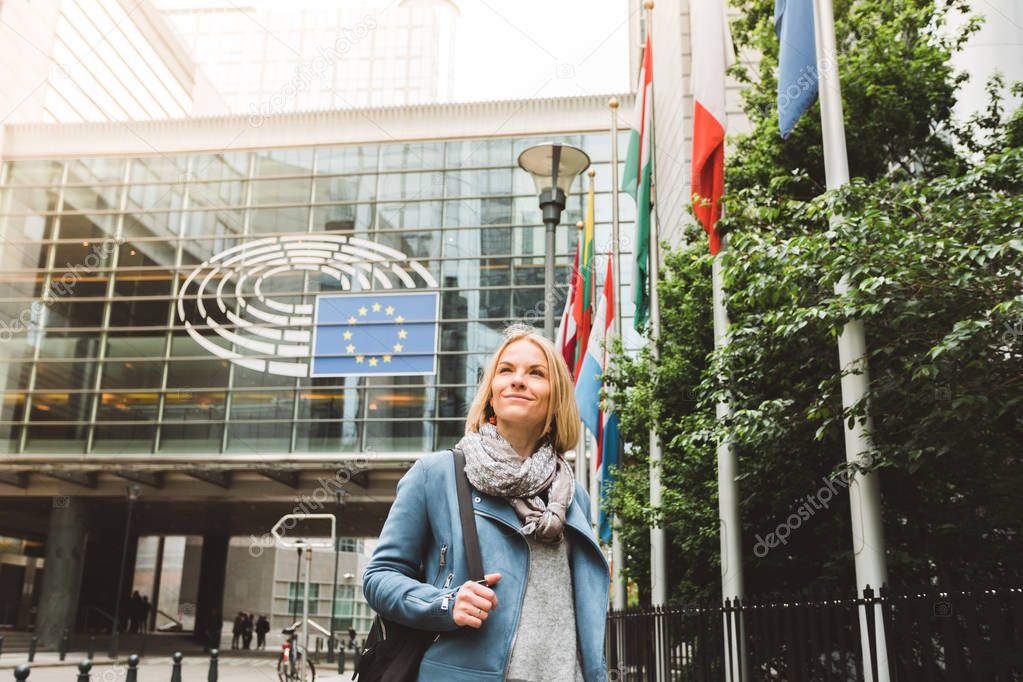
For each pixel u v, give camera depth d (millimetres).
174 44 55719
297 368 36594
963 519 8555
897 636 5578
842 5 12031
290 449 35719
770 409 7352
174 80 55844
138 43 51531
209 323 37562
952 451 6609
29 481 37281
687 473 11672
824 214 6785
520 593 1866
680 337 12891
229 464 34469
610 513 14766
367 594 1898
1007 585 4160
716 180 9641
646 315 13820
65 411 36875
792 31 8539
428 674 1784
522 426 2107
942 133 11883
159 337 37562
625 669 12391
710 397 8055
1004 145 10258
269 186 39531
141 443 36375
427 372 36156
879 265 5734
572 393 2209
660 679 9922
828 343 7195
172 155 40156
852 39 12680
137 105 51094
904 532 8992
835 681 6434
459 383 36062
